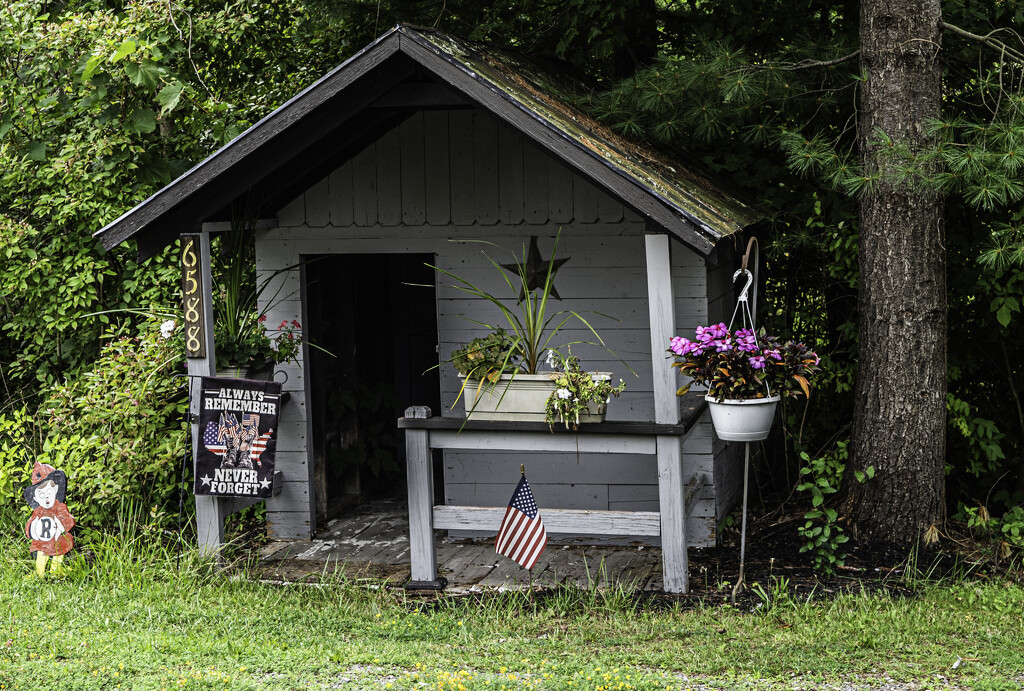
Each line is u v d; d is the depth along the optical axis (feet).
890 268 22.21
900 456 22.18
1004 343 26.35
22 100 29.07
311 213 24.62
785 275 27.91
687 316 23.08
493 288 24.09
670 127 25.11
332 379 27.76
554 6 31.07
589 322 23.70
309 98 19.89
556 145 18.89
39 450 27.17
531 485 24.59
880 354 22.43
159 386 24.66
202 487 22.06
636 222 23.21
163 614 19.58
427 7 32.55
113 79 27.94
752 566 21.68
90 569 22.09
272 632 18.81
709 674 16.42
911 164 21.02
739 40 29.60
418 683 16.06
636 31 31.17
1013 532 21.94
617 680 15.83
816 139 23.15
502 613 19.62
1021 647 17.20
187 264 21.85
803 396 27.25
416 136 24.06
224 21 31.68
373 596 20.80
